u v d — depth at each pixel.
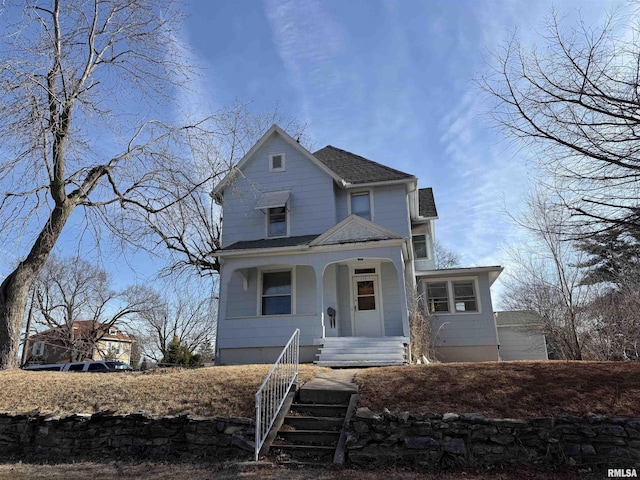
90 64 11.80
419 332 14.30
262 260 14.40
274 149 17.47
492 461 6.03
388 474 5.76
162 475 6.03
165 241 15.21
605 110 6.53
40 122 10.16
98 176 12.42
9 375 10.18
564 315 16.47
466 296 16.52
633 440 5.91
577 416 6.29
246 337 14.01
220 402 7.71
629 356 15.97
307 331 13.73
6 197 10.00
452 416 6.39
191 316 37.94
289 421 7.15
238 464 6.17
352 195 16.91
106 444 7.32
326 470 5.91
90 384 9.21
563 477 5.64
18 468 6.80
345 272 15.66
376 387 7.82
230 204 17.17
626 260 14.53
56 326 35.31
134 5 12.05
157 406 7.80
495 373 8.04
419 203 20.50
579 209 6.91
